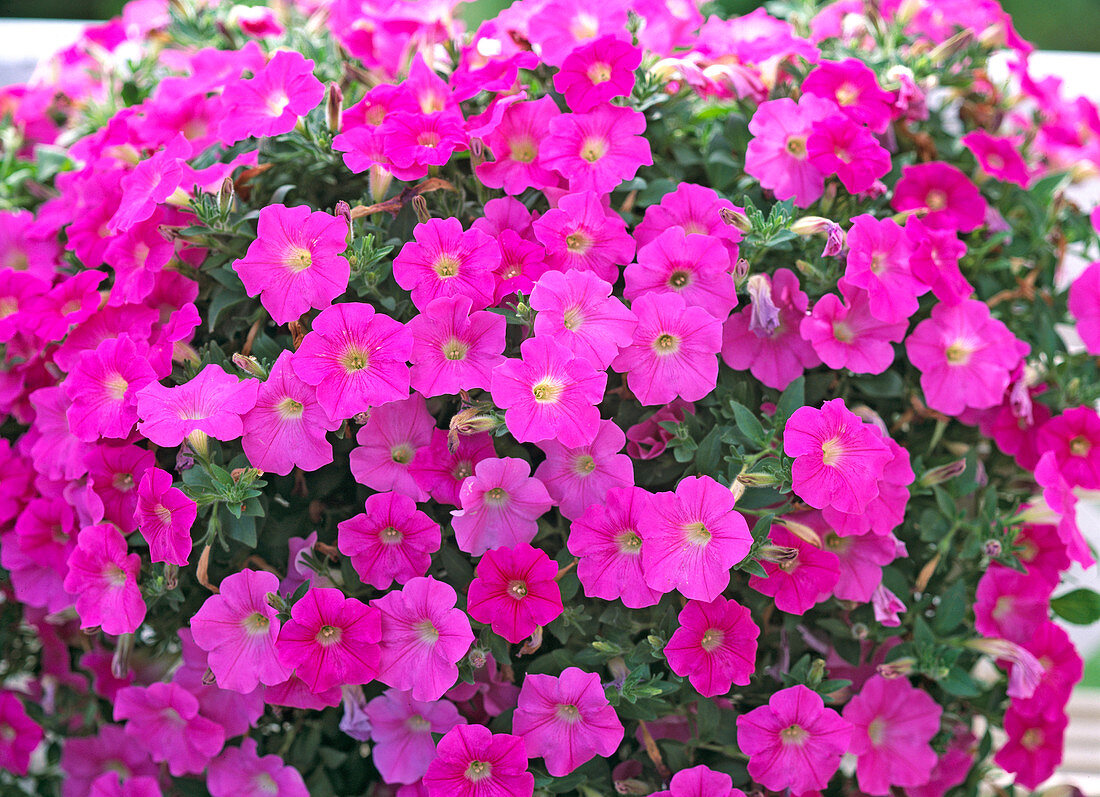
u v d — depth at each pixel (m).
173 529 0.80
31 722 0.92
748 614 0.80
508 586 0.79
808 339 0.84
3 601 0.95
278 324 0.82
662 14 0.90
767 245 0.83
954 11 0.97
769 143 0.87
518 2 0.90
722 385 0.85
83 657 0.91
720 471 0.83
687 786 0.81
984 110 0.97
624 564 0.80
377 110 0.86
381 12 0.94
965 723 0.91
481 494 0.80
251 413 0.80
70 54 1.02
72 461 0.86
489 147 0.84
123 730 0.91
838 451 0.80
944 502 0.86
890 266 0.85
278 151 0.87
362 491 0.85
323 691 0.80
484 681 0.84
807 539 0.81
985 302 0.92
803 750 0.82
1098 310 0.91
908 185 0.89
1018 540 0.90
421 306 0.80
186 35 0.99
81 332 0.87
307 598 0.79
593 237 0.83
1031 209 0.94
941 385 0.86
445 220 0.82
